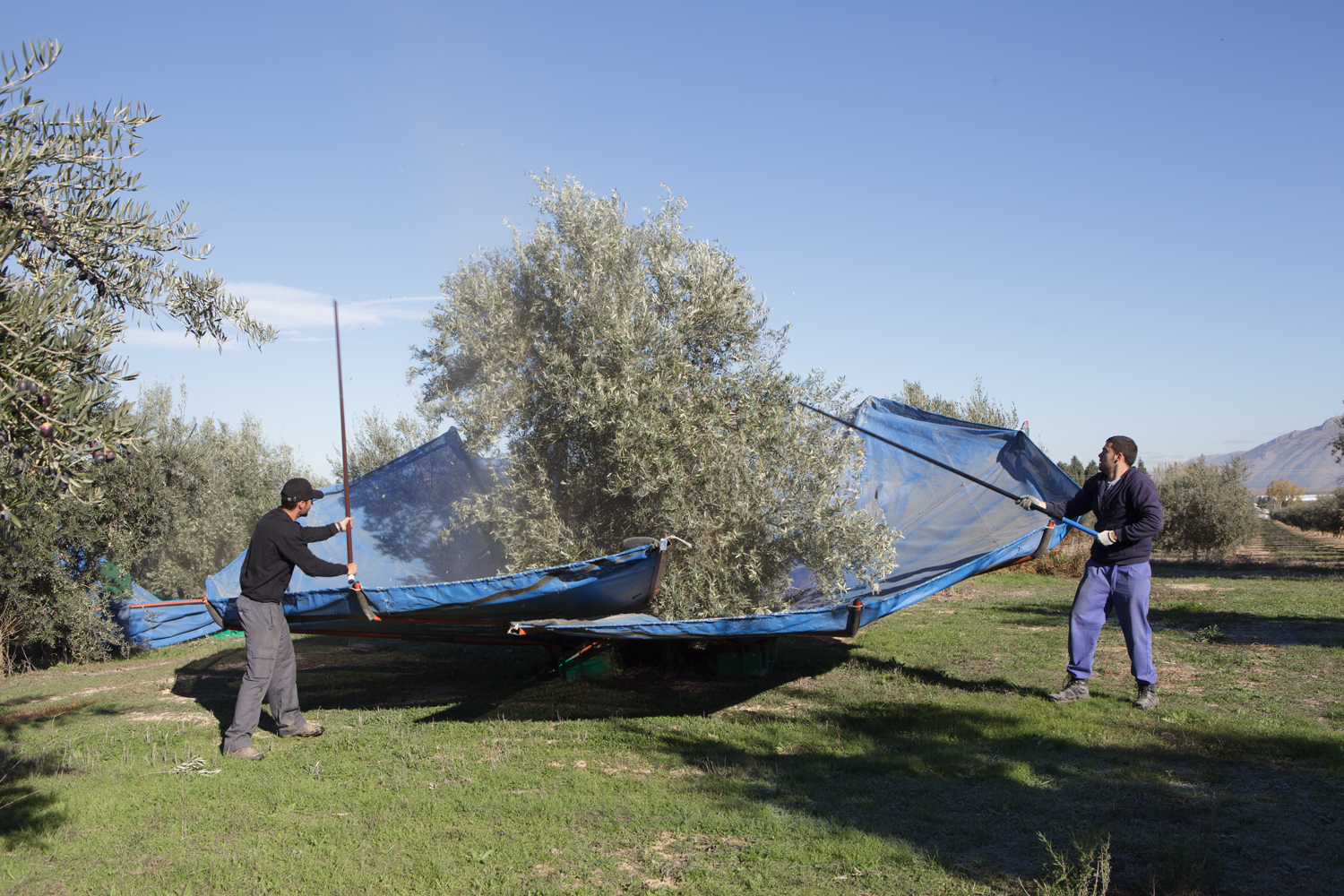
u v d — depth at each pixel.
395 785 5.28
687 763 5.62
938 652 9.21
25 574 9.81
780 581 8.05
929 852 4.00
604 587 6.55
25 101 3.24
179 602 9.46
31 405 2.66
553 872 3.92
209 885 3.88
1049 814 4.46
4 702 8.33
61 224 3.38
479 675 9.17
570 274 8.20
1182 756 5.39
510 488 8.16
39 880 3.97
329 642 11.90
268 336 4.24
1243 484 24.44
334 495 9.79
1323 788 4.73
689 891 3.67
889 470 10.66
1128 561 6.72
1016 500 7.37
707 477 7.48
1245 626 10.20
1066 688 7.00
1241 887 3.56
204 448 13.50
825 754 5.68
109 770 5.79
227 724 7.15
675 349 7.68
